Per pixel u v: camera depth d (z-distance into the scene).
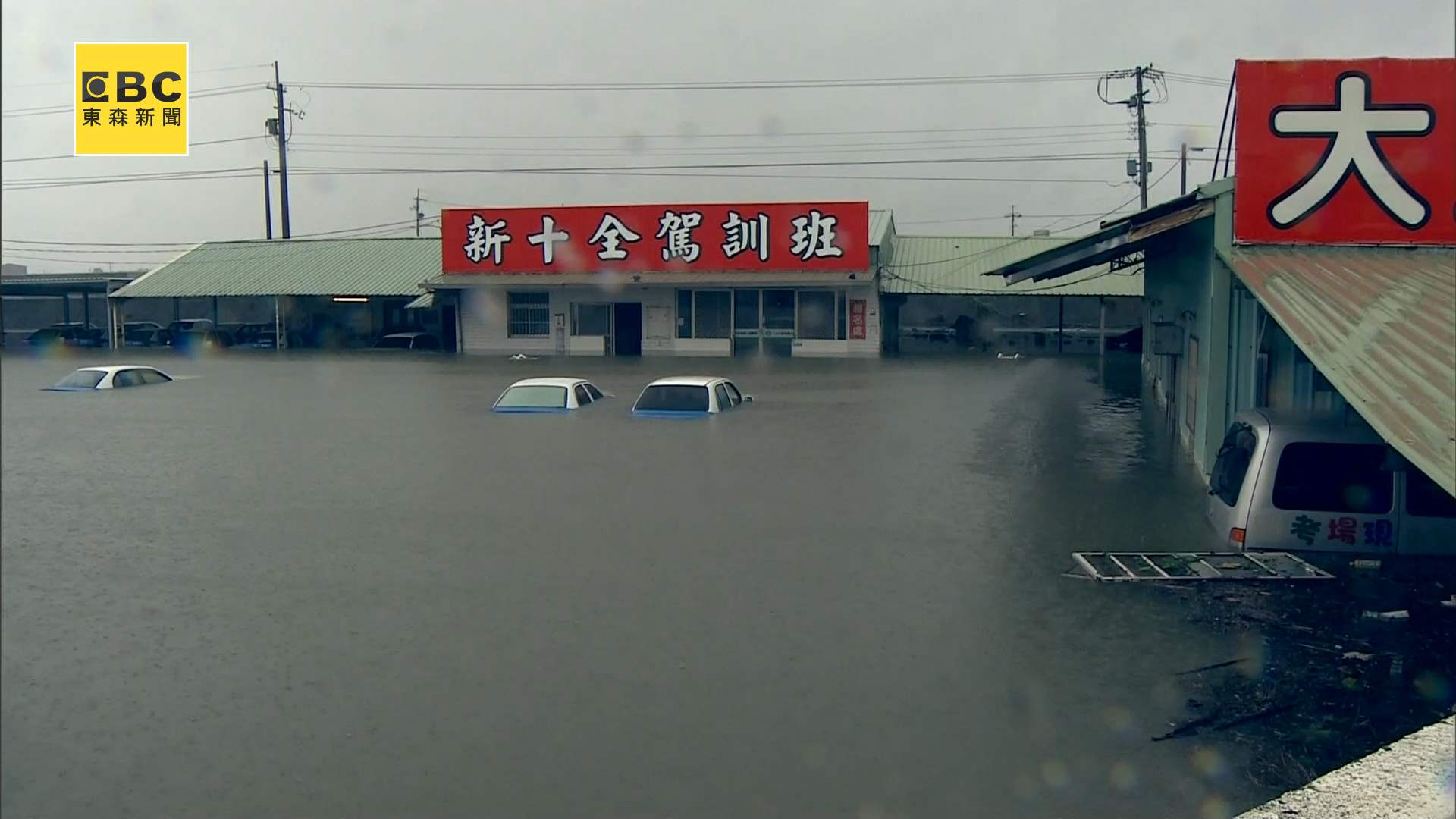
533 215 41.12
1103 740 6.04
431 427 19.09
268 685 7.09
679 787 5.65
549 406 20.97
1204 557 9.33
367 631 8.09
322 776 5.88
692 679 7.02
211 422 20.50
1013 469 14.81
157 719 6.60
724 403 20.97
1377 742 5.92
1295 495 8.98
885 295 41.31
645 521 11.57
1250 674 6.86
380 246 50.66
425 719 6.53
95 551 10.59
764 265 39.34
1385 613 7.88
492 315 42.88
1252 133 11.88
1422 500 8.77
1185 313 16.47
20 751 6.23
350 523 11.64
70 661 7.54
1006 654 7.34
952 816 5.27
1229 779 5.55
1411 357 6.91
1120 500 12.60
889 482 13.81
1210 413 12.88
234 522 11.80
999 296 41.94
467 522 11.63
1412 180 11.68
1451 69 11.55
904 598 8.66
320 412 21.89
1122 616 8.06
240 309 48.84
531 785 5.71
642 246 40.22
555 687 6.95
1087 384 27.66
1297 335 7.63
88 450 17.16
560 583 9.24
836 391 25.69
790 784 5.64
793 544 10.51
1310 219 11.86
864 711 6.50
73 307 53.12
